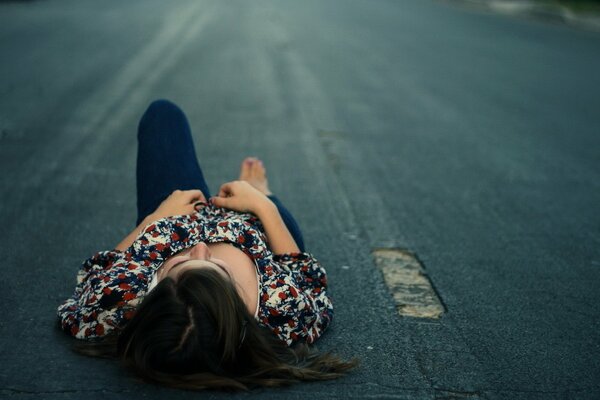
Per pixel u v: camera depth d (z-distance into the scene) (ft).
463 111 28.55
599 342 10.53
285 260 10.05
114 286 9.07
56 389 8.55
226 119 24.29
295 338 9.46
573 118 28.81
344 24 57.82
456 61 42.50
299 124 24.39
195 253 8.75
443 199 17.35
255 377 8.71
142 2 64.18
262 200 10.14
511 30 62.03
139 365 8.25
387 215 15.94
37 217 14.55
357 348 9.98
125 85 28.71
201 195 10.31
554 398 8.97
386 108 28.12
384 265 13.08
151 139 11.41
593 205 17.65
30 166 18.01
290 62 37.63
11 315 10.36
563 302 11.90
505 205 17.19
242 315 8.46
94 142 20.51
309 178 18.37
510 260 13.66
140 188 11.15
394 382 9.13
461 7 83.25
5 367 8.98
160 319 8.17
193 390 8.55
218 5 66.64
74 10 53.93
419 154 21.57
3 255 12.56
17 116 23.03
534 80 37.88
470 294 12.01
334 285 12.12
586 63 45.85
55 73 30.32
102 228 14.16
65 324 9.62
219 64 35.24
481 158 21.57
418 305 11.49
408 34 54.03
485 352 10.03
